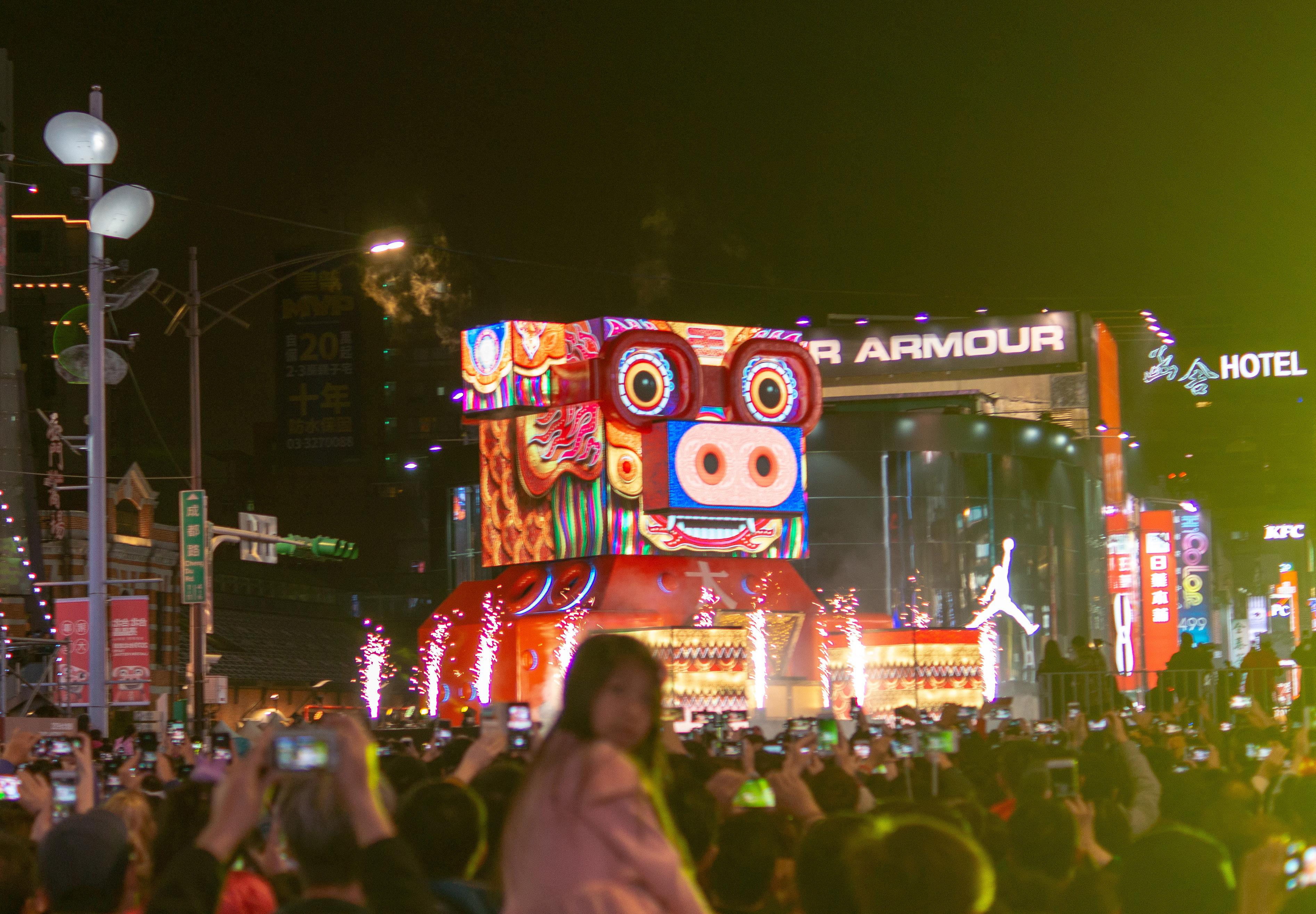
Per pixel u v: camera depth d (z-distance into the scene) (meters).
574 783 4.07
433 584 88.12
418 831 5.23
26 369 59.47
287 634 61.06
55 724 23.45
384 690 64.56
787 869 6.32
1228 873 4.87
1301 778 7.90
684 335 41.91
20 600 41.78
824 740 10.95
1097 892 5.68
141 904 6.71
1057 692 28.00
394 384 108.06
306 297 106.38
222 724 14.32
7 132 51.22
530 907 4.00
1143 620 59.28
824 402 53.28
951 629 46.69
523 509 42.53
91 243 24.81
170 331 29.08
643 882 3.97
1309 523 68.69
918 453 50.69
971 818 7.11
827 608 49.62
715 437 40.78
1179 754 14.49
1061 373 55.91
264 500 105.88
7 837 5.03
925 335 56.09
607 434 40.34
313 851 4.45
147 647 24.33
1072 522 53.53
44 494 51.91
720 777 7.72
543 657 39.88
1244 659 25.95
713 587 40.62
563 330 41.97
